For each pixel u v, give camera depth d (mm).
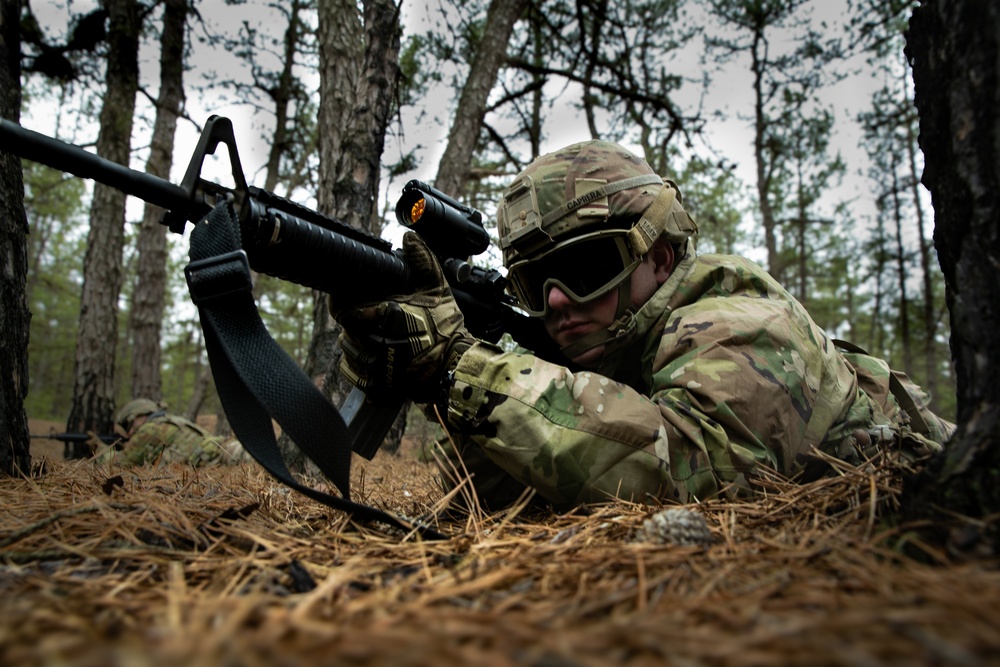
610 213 1620
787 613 606
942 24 985
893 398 2000
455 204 1654
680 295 1675
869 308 18031
